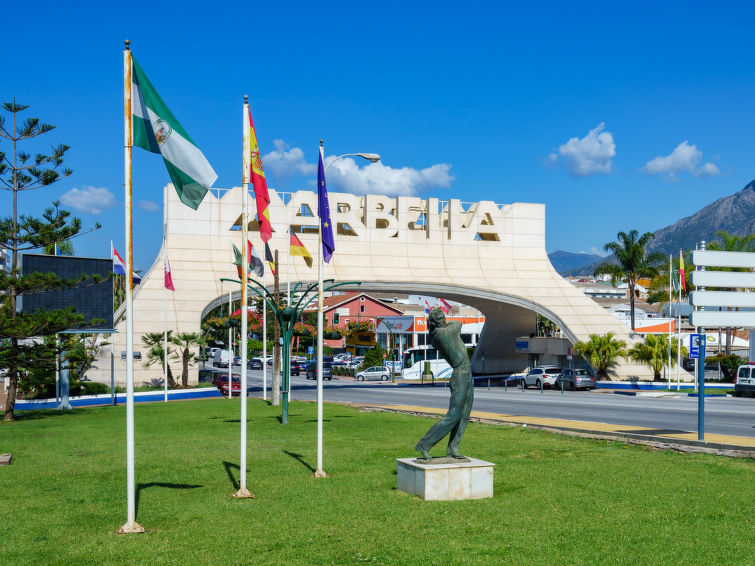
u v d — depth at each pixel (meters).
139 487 14.29
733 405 36.50
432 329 13.38
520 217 61.06
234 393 47.00
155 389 48.47
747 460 16.59
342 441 21.36
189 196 12.12
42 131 33.25
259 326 59.12
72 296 36.53
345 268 55.28
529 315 67.12
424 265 57.62
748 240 65.31
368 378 70.31
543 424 24.33
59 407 38.81
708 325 19.03
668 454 17.83
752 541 9.64
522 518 11.02
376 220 58.81
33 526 11.09
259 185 16.34
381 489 13.62
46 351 33.12
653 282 75.69
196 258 53.47
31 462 17.83
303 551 9.52
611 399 41.97
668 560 8.83
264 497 13.11
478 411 31.95
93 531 10.75
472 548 9.47
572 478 14.38
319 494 13.24
